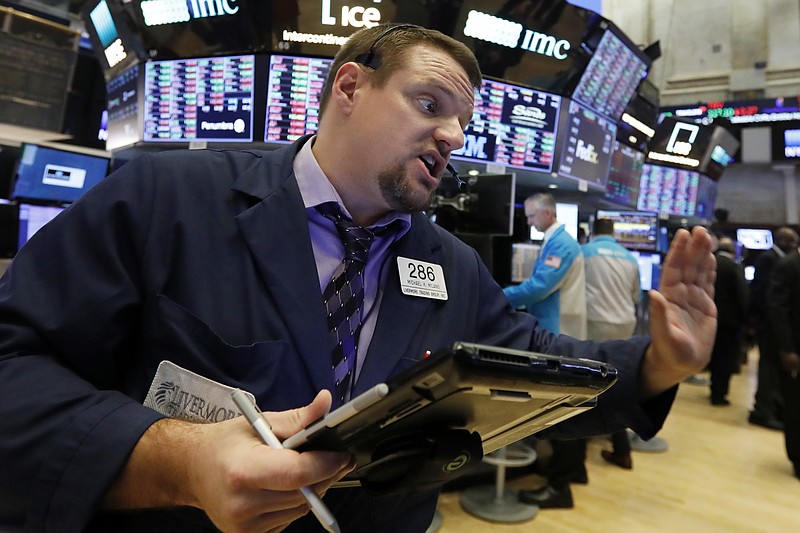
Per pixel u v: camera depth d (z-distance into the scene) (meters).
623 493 2.82
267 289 0.70
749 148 9.48
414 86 0.70
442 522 2.46
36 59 3.17
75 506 0.50
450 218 2.51
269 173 0.79
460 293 0.88
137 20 2.45
